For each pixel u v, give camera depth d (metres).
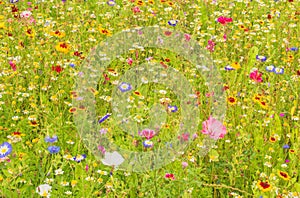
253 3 4.91
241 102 3.77
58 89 3.88
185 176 3.32
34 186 3.29
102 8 4.75
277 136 3.55
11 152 3.32
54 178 3.37
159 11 4.73
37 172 3.33
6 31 4.27
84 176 3.31
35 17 4.54
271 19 4.58
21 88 3.79
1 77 3.87
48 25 4.31
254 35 4.52
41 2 4.64
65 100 3.81
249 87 3.94
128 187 3.35
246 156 3.47
